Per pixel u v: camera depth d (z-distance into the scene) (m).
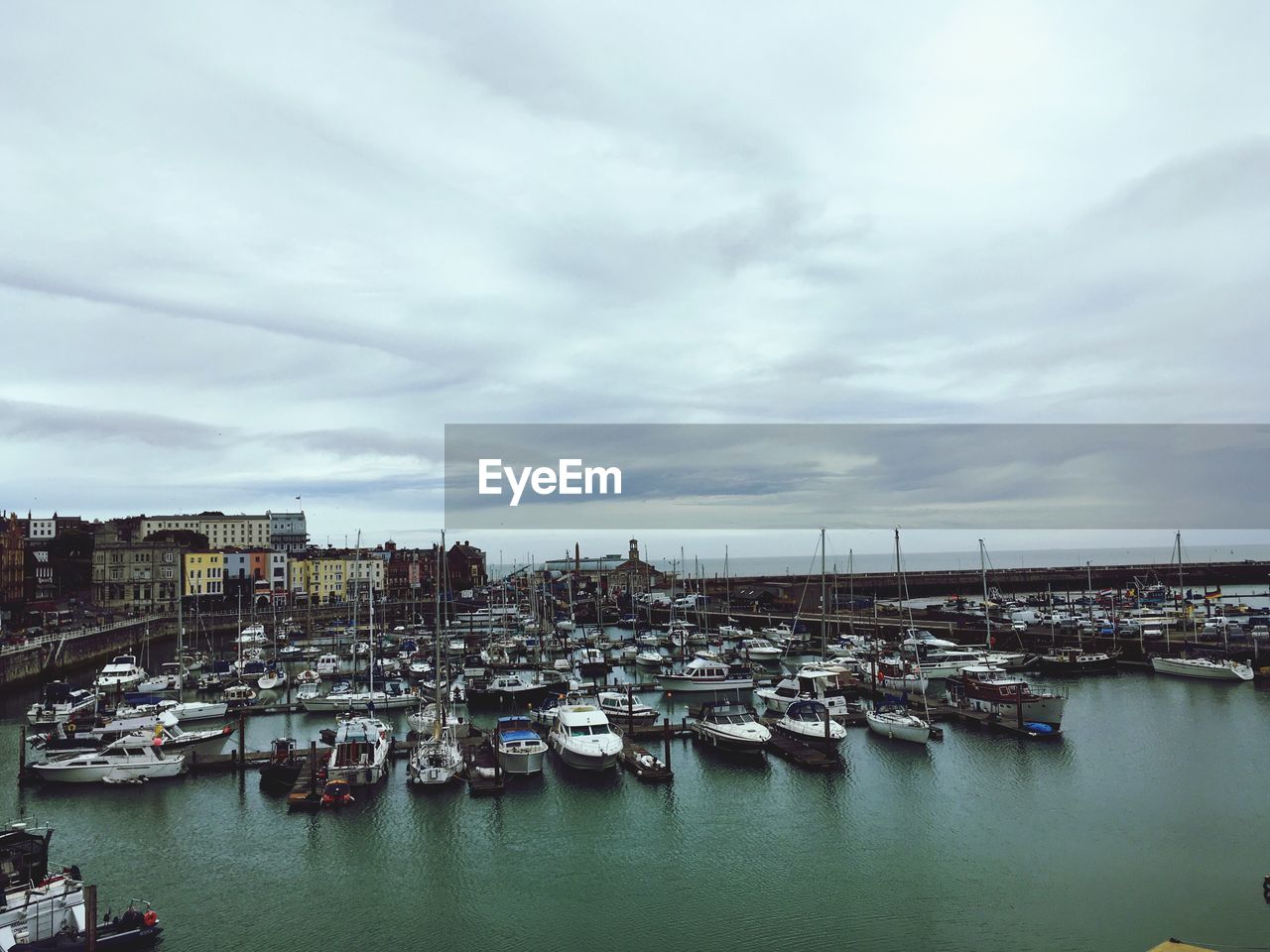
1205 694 87.12
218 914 39.84
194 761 61.75
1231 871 43.16
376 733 61.34
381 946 36.94
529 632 147.50
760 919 39.06
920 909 39.72
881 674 92.00
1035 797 54.31
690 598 189.38
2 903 35.03
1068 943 36.41
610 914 39.72
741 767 61.72
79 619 163.75
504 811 52.72
